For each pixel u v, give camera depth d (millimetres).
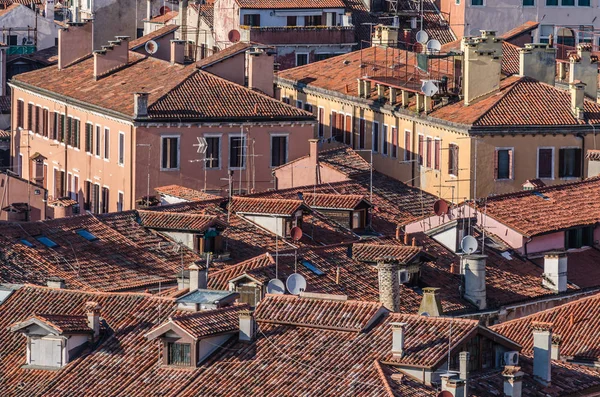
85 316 160875
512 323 173125
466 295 197500
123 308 162875
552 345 163500
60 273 194375
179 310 161750
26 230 199750
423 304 187500
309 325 153625
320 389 146875
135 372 154750
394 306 185250
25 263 194375
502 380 150250
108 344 158750
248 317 154000
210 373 151875
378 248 196625
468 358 149250
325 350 150875
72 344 158500
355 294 188875
